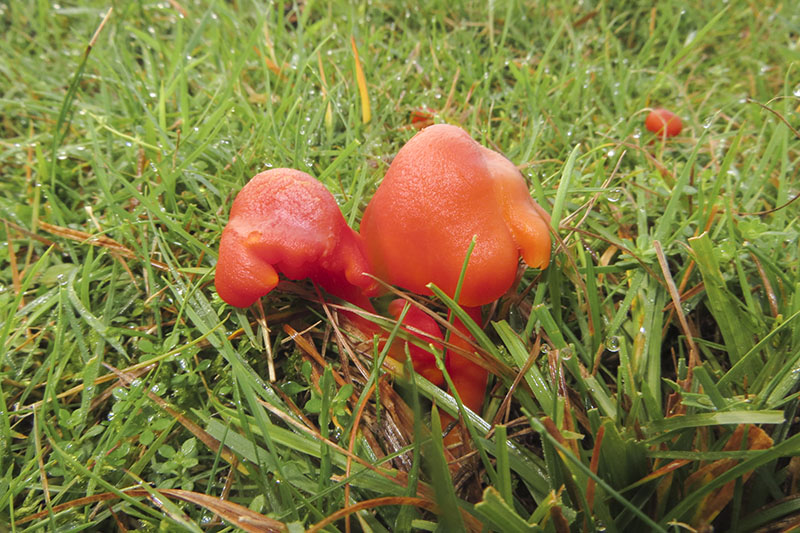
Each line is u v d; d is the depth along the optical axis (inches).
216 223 8.0
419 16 14.3
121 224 7.7
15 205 8.6
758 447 4.9
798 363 5.5
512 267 5.5
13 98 11.6
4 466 5.9
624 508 5.0
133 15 14.0
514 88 11.4
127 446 5.7
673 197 7.2
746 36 14.4
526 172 9.0
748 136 10.3
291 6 15.1
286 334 6.8
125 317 7.1
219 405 5.8
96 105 11.2
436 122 10.1
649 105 11.8
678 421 5.1
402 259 5.6
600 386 6.1
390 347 6.2
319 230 5.7
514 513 4.4
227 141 9.6
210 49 12.2
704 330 7.2
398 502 4.9
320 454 5.5
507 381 5.9
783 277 6.4
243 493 5.7
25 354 6.9
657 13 14.7
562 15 14.6
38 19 14.3
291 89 11.1
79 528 5.2
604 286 7.3
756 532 5.1
